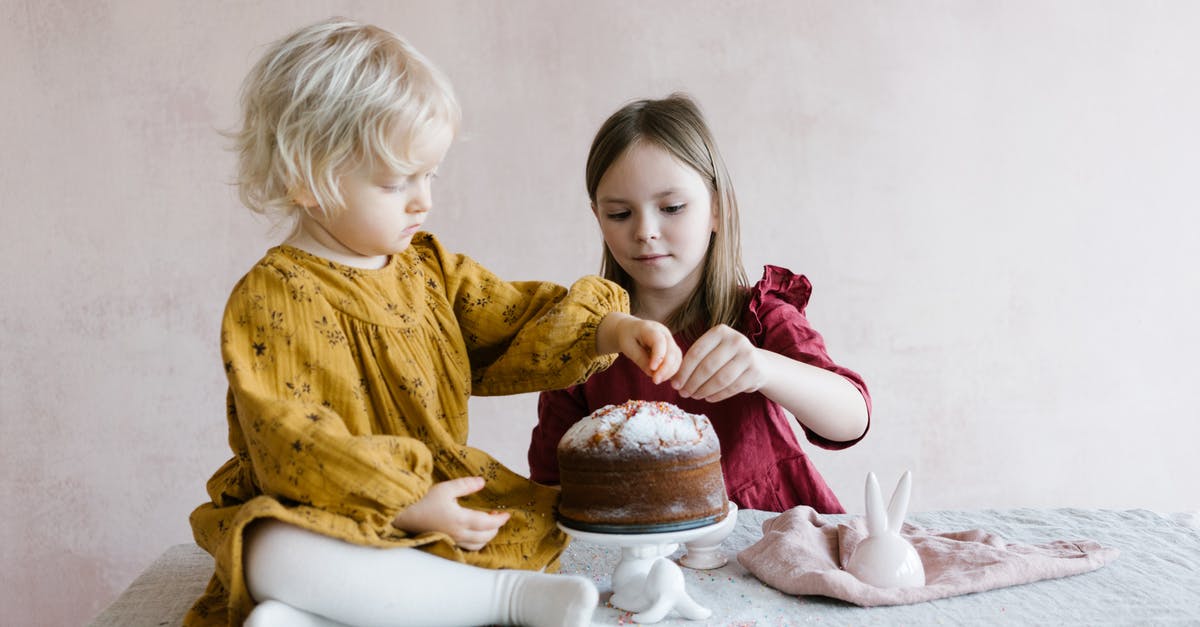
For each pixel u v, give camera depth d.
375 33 1.05
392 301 1.07
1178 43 2.58
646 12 2.43
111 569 2.36
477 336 1.18
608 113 2.42
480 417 2.45
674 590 0.94
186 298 2.36
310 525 0.85
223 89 2.36
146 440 2.36
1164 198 2.58
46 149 2.33
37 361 2.33
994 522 1.28
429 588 0.88
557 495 1.08
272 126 1.01
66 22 2.33
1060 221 2.56
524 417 2.46
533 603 0.89
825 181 2.48
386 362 1.04
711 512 0.99
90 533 2.35
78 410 2.34
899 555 1.01
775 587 1.02
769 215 2.47
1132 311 2.59
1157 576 1.04
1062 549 1.10
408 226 1.05
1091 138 2.56
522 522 1.02
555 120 2.42
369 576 0.86
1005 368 2.56
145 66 2.34
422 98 1.00
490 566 0.97
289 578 0.84
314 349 1.00
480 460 1.07
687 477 0.97
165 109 2.35
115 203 2.34
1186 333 2.60
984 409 2.56
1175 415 2.61
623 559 1.01
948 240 2.53
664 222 1.47
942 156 2.52
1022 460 2.57
